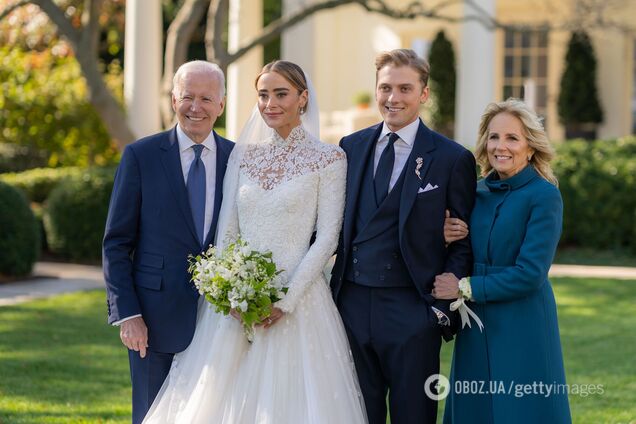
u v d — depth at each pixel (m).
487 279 3.42
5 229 9.24
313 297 3.69
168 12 20.62
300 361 3.64
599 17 10.30
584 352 6.21
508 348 3.43
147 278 3.72
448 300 3.54
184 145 3.84
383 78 3.62
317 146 3.76
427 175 3.60
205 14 20.75
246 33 12.22
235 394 3.65
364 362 3.71
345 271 3.69
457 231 3.57
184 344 3.72
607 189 10.76
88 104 13.22
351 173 3.73
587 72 13.40
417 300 3.59
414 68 3.60
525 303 3.45
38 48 14.23
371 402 3.74
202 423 3.62
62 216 10.50
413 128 3.68
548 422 3.41
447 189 3.62
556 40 13.67
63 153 14.07
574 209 10.91
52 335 6.70
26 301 8.08
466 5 10.77
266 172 3.74
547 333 3.46
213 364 3.66
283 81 3.67
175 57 9.39
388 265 3.58
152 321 3.70
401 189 3.61
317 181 3.71
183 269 3.72
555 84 13.95
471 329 3.54
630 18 13.19
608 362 5.94
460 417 3.57
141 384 3.78
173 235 3.73
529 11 13.89
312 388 3.59
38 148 14.85
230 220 3.77
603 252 10.77
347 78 14.56
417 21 14.29
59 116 13.39
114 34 16.22
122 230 3.76
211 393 3.64
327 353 3.65
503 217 3.49
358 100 13.05
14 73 13.34
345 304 3.72
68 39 9.64
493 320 3.47
